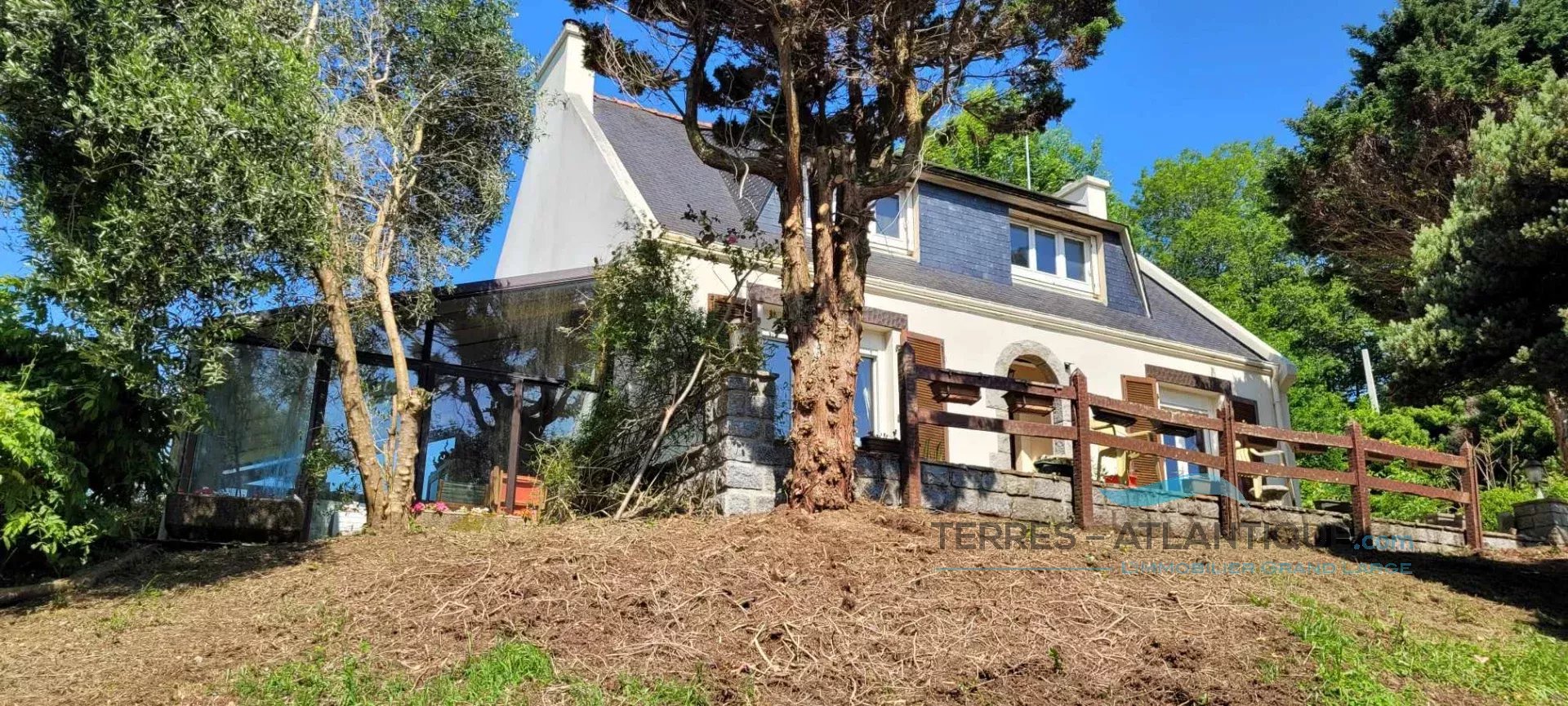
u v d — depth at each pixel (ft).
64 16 25.79
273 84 28.32
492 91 39.86
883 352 45.91
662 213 44.42
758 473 31.24
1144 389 53.57
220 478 34.37
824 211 31.12
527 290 41.24
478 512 36.47
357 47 37.06
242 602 24.29
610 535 26.91
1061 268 57.21
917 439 31.94
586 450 35.86
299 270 28.68
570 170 51.16
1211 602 24.77
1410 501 65.98
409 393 33.91
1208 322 63.41
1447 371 35.22
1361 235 56.29
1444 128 51.39
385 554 27.53
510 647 20.22
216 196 25.95
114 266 25.50
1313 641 22.71
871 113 34.47
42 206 27.07
